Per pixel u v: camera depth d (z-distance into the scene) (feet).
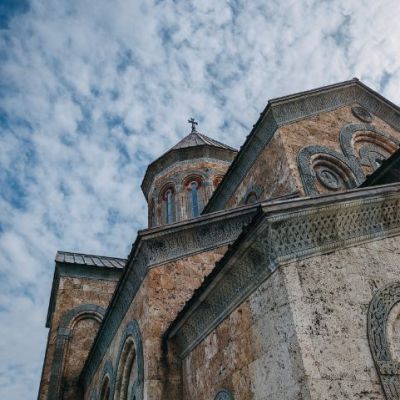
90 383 47.67
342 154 39.14
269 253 18.86
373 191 20.67
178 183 63.72
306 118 39.99
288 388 16.19
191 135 74.18
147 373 25.95
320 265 18.66
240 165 43.19
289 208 18.67
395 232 21.26
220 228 31.89
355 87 44.57
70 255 71.51
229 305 22.34
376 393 15.81
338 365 15.94
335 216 19.75
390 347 17.22
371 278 19.10
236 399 20.17
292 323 16.62
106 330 39.50
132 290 32.45
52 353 57.47
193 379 25.08
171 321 27.89
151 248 29.43
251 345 19.60
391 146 42.80
